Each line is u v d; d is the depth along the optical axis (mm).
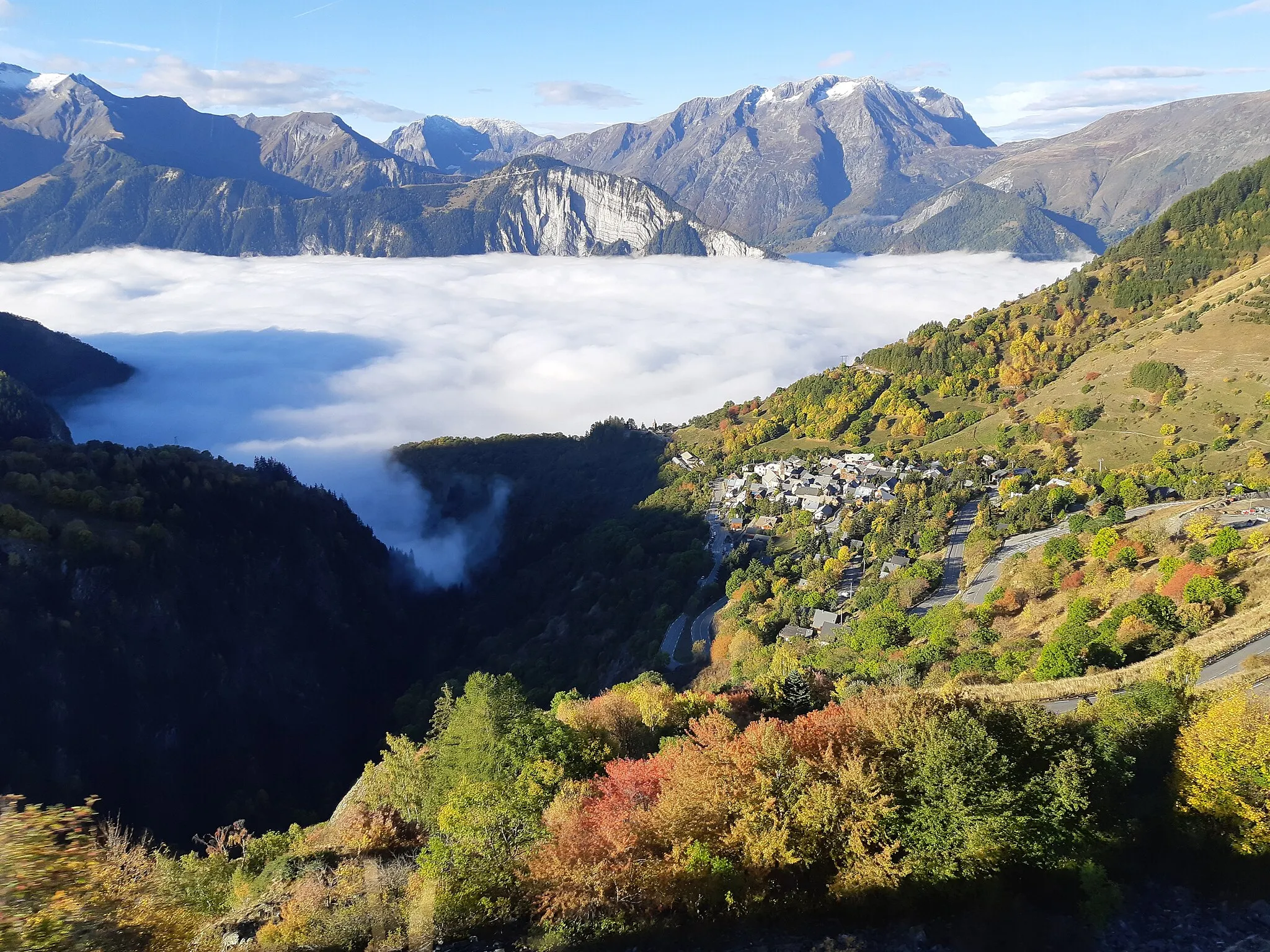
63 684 92875
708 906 22438
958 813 21625
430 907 24234
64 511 118000
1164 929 19484
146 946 20906
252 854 35688
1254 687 40125
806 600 107188
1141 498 120312
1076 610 66438
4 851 17938
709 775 24750
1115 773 24656
